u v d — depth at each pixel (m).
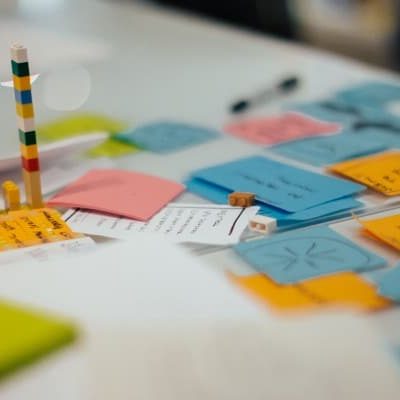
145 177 1.01
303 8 2.43
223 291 0.63
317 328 0.57
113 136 1.19
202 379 0.53
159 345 0.56
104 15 2.00
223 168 1.04
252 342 0.56
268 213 0.89
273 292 0.71
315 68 1.58
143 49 1.71
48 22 1.90
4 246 0.81
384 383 0.53
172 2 2.38
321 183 0.98
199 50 1.71
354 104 1.36
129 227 0.87
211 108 1.35
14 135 1.06
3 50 1.55
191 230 0.86
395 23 2.41
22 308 0.60
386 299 0.69
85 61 1.60
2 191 0.95
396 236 0.82
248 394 0.52
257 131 1.22
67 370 0.54
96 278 0.66
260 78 1.51
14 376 0.53
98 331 0.58
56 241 0.83
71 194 0.96
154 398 0.52
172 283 0.65
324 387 0.52
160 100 1.39
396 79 1.52
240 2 2.36
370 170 1.02
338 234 0.84
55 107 1.33
